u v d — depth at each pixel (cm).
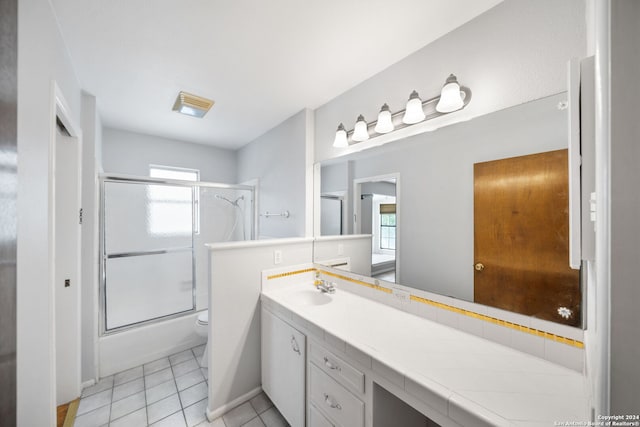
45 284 104
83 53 148
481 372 91
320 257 217
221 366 172
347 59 158
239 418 167
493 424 69
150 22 125
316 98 208
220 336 173
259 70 169
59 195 174
